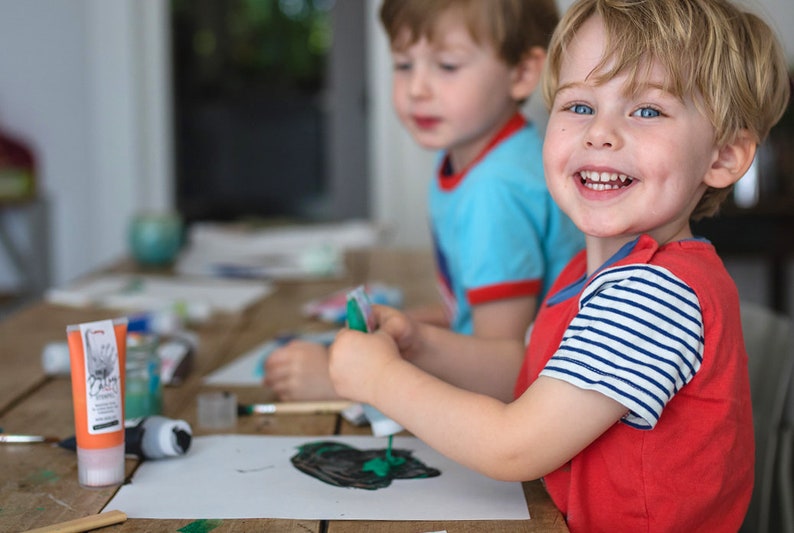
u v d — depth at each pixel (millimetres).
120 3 3607
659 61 725
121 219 3705
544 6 1215
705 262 744
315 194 5512
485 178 1136
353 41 4520
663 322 683
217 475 804
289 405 1000
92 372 769
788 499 1213
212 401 952
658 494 716
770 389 1253
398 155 3770
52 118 3660
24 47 3621
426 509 732
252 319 1512
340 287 1812
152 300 1612
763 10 843
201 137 5250
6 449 875
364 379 791
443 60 1195
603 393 672
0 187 3445
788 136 2859
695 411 708
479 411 728
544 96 845
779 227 2900
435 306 1432
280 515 715
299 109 5406
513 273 1108
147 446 834
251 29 5207
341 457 854
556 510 734
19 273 3535
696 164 739
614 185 749
